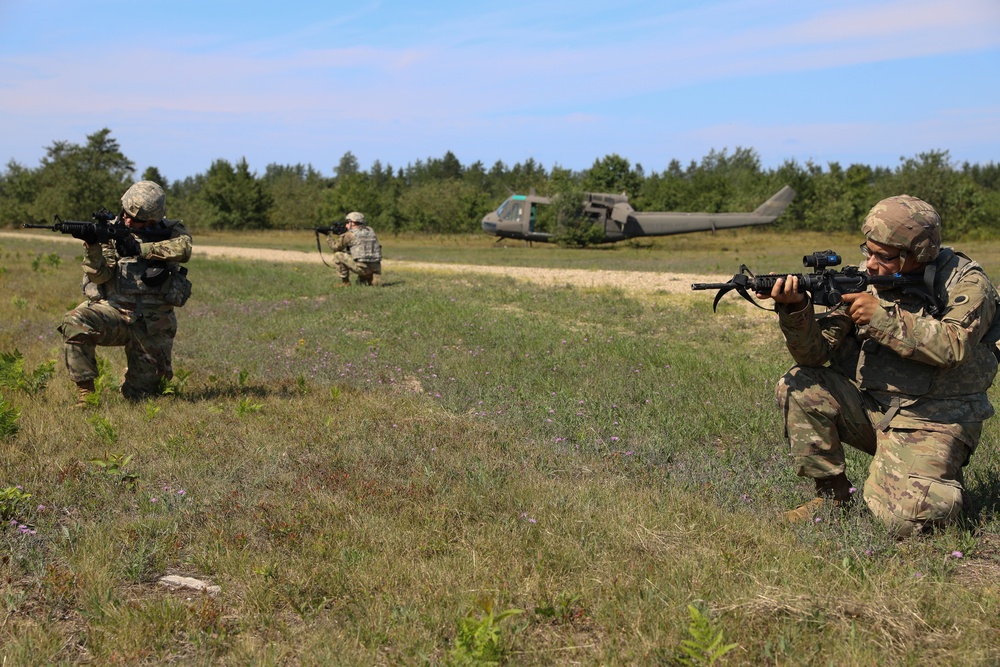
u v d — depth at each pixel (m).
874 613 2.95
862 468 4.70
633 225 36.38
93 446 5.13
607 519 3.92
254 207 62.94
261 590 3.21
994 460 4.86
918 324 3.57
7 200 61.22
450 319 11.37
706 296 14.07
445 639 2.91
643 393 6.95
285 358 8.68
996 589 3.21
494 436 5.54
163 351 6.50
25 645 2.80
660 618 2.95
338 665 2.70
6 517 3.91
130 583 3.38
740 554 3.53
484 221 38.34
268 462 4.83
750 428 5.84
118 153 58.09
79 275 17.53
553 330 10.48
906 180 45.41
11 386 6.48
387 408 6.23
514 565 3.43
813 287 3.77
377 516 3.98
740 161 92.62
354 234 16.03
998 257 25.73
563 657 2.79
